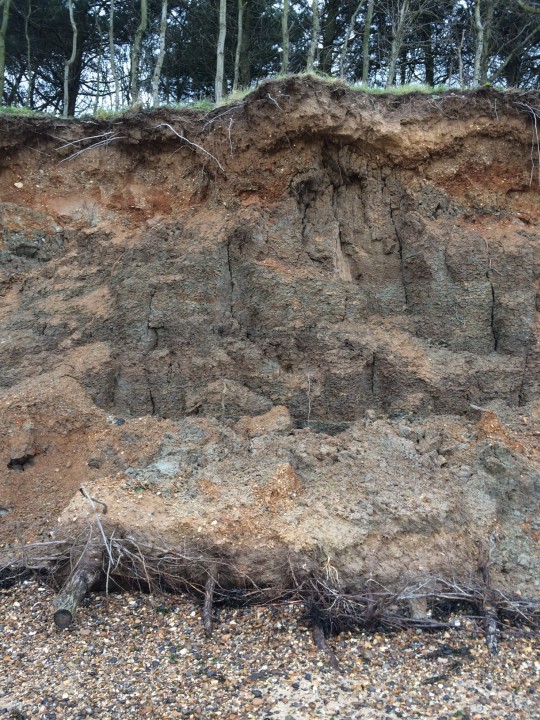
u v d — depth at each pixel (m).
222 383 5.25
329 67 12.26
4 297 5.98
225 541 3.90
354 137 5.49
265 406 5.20
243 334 5.44
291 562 3.77
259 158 5.61
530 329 5.31
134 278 5.59
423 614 3.64
